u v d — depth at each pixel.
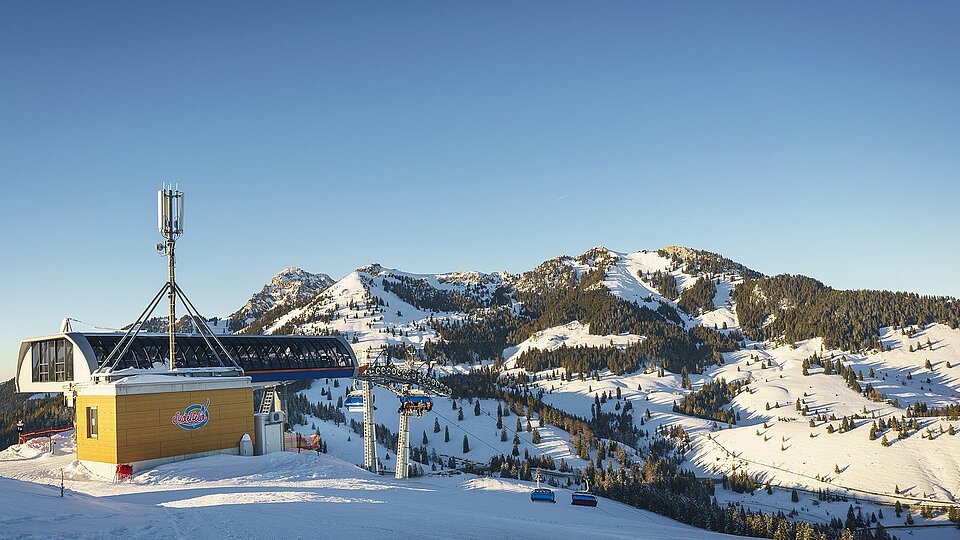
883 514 178.00
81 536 17.75
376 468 82.38
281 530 21.55
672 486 172.62
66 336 64.06
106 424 47.12
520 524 30.31
